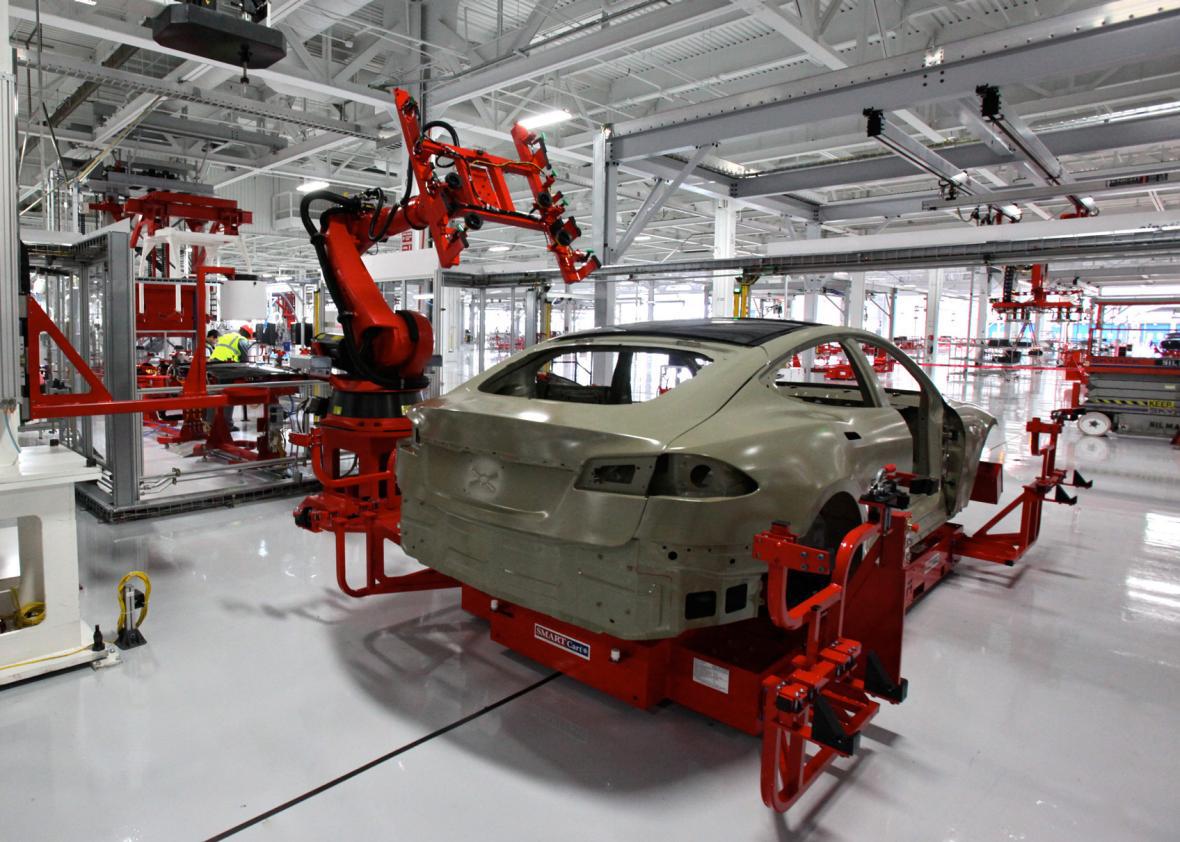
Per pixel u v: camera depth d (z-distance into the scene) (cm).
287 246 2436
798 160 1362
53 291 823
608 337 312
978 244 783
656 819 206
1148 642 335
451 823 202
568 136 1284
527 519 242
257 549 461
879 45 888
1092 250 701
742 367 264
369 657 307
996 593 401
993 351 2302
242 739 243
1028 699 279
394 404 430
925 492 254
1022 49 485
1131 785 225
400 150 1145
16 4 666
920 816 208
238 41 328
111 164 1220
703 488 225
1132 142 716
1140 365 1046
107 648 301
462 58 841
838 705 221
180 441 839
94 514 543
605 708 267
